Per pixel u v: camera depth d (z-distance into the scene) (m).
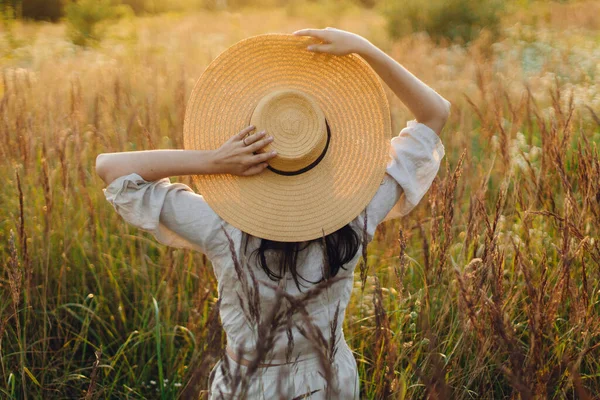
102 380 3.02
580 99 5.18
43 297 3.03
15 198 3.76
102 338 3.23
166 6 29.22
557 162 2.87
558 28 13.27
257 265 1.77
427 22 13.88
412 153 1.91
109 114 4.89
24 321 2.98
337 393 1.53
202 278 3.05
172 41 12.49
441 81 7.44
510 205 3.56
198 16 22.19
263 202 1.75
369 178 1.83
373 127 1.87
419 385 2.34
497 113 4.16
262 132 1.67
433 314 2.73
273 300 1.78
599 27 13.52
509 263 3.10
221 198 1.75
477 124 5.95
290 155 1.70
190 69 7.89
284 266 1.75
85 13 14.03
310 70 1.83
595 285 2.76
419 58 8.95
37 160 4.33
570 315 2.47
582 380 2.45
